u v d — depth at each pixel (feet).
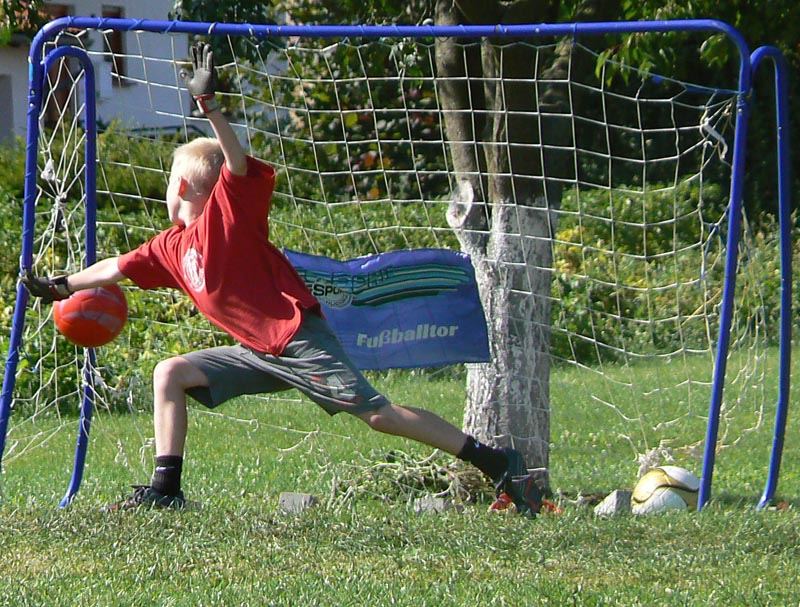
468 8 92.99
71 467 100.99
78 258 102.73
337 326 86.17
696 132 242.78
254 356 74.84
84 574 60.64
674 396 129.39
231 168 71.10
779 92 81.71
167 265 74.95
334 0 205.87
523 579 59.77
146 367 128.36
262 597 56.13
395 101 207.51
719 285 143.54
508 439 92.94
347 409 72.28
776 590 58.34
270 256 72.38
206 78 69.21
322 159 195.42
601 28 75.72
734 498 87.30
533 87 92.27
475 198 94.94
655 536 69.56
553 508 81.25
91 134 85.20
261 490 92.12
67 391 127.03
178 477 75.41
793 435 115.65
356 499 87.45
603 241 173.78
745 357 135.44
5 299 153.79
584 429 119.24
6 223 171.01
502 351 93.09
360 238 157.28
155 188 166.30
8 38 132.77
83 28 79.25
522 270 92.94
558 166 94.12
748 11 108.37
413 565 62.59
